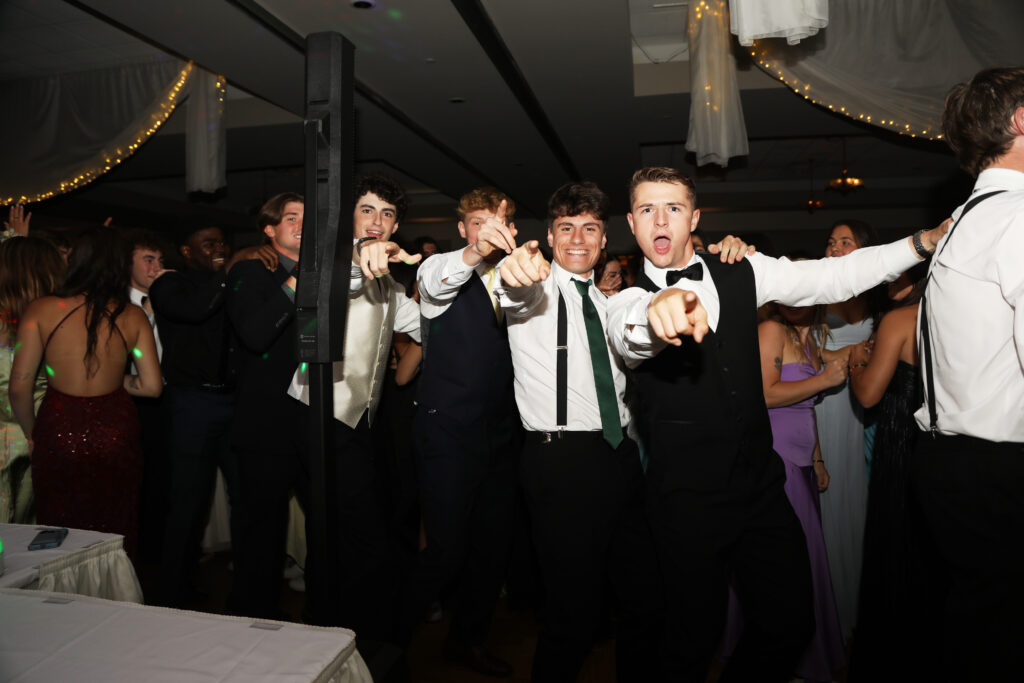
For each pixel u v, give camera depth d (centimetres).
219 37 450
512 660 238
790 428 220
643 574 196
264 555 224
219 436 273
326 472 133
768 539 167
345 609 211
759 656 171
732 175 1091
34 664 93
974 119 139
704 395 164
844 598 243
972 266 134
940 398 143
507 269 136
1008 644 131
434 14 423
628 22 445
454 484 205
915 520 196
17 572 127
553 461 183
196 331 268
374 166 970
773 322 221
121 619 107
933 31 454
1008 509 131
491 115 643
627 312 150
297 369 217
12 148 661
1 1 518
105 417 237
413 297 274
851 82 472
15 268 251
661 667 174
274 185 1109
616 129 702
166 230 1188
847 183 869
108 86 636
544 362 187
